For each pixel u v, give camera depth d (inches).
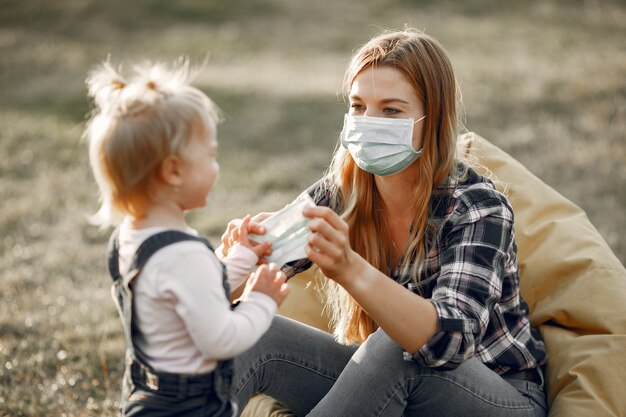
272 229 86.7
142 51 436.1
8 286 185.6
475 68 365.7
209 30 469.4
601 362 101.4
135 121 73.9
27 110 355.3
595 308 108.0
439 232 91.9
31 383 137.9
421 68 90.9
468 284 86.2
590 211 221.6
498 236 89.2
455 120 93.7
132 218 77.2
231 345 73.0
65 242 217.3
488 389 90.5
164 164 74.4
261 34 456.8
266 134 312.8
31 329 161.3
